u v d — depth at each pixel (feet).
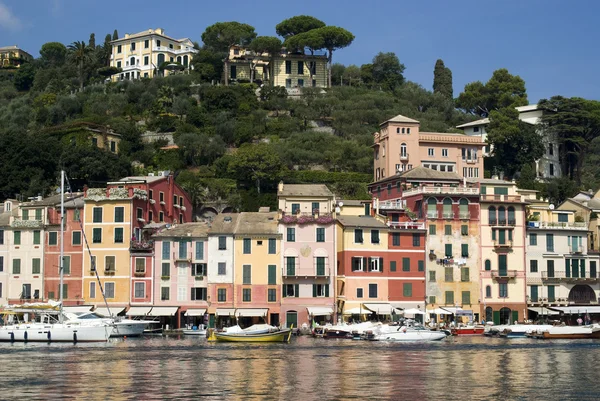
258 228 410.93
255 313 398.83
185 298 404.57
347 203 434.30
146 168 604.08
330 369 249.96
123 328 364.17
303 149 622.13
